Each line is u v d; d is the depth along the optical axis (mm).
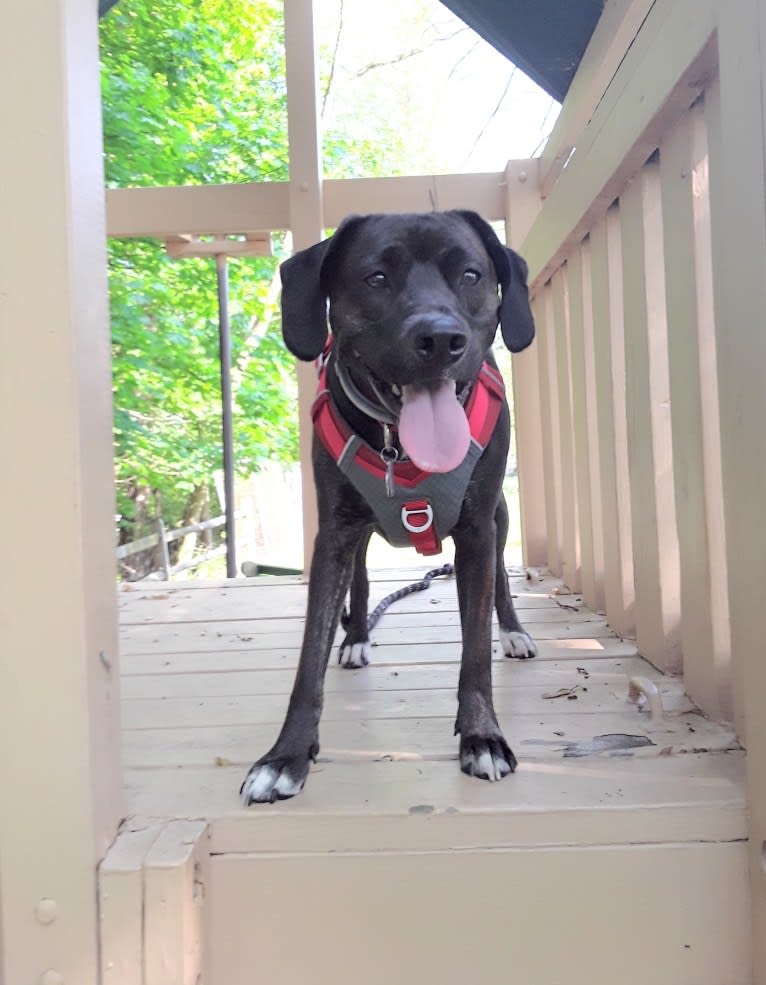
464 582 1774
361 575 2385
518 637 2322
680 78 1505
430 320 1554
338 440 1729
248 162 8391
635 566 2227
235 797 1465
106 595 1367
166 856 1279
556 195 2807
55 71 1231
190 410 8117
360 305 1751
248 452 8883
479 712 1615
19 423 1261
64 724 1271
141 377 7484
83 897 1275
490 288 1889
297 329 1809
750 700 1303
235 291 8383
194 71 7859
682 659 2016
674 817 1350
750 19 1190
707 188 1675
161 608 3258
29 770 1274
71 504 1264
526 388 3783
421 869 1363
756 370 1233
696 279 1679
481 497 1778
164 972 1264
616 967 1364
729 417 1471
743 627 1308
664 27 1582
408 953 1372
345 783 1498
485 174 3805
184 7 7594
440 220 1811
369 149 13883
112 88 6547
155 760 1662
